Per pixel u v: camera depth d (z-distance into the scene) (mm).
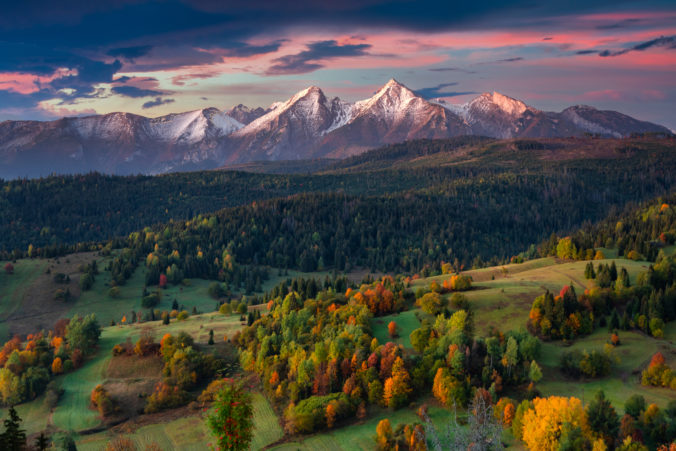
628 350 134000
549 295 149750
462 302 164375
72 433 136625
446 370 127125
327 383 137250
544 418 99250
